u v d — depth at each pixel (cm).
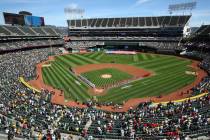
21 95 4909
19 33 12319
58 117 3625
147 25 14012
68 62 10106
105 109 4631
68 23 15912
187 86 6091
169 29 13375
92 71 8206
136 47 13825
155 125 3067
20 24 13225
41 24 14888
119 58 11131
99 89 6041
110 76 7412
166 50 12044
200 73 7512
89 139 2820
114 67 8925
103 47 14688
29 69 8019
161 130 2917
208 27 11425
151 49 12962
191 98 4594
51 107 4169
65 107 4353
